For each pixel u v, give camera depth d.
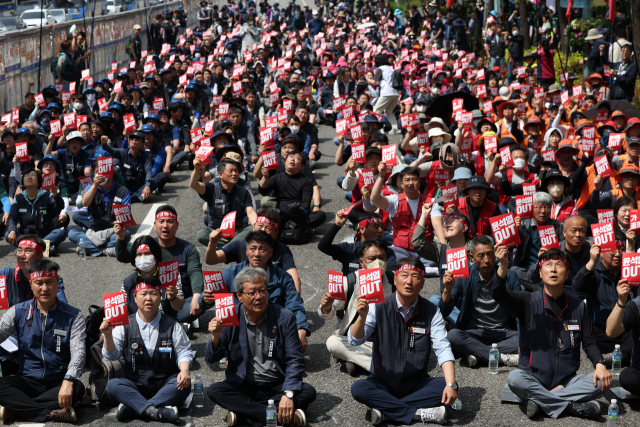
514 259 7.68
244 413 5.42
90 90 17.91
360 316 5.38
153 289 5.56
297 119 13.83
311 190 10.49
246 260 7.18
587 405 5.52
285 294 6.66
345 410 5.78
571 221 7.12
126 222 7.35
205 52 28.23
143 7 30.42
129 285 6.44
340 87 19.22
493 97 17.45
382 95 17.25
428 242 7.68
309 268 9.33
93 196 9.78
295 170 10.42
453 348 6.58
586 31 19.83
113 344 5.51
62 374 5.77
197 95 16.42
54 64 19.09
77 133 11.94
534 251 7.61
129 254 7.43
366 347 6.48
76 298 8.35
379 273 5.35
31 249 6.39
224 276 6.70
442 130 11.05
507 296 5.61
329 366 6.68
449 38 29.22
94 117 16.45
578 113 13.59
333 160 15.63
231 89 19.00
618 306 5.56
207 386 6.22
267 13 42.34
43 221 10.01
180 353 5.66
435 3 33.41
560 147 10.35
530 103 16.16
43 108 15.05
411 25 35.31
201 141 11.98
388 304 5.54
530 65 19.86
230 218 6.93
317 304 8.19
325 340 7.27
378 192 8.37
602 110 13.20
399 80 17.67
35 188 9.95
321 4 50.41
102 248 10.09
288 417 5.33
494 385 6.16
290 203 10.48
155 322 5.66
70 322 5.75
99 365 5.85
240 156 9.63
